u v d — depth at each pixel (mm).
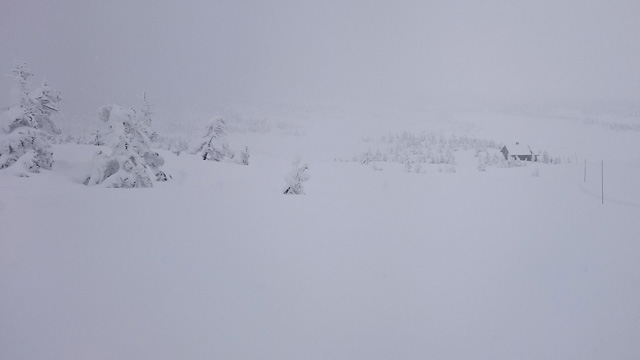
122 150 16766
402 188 28344
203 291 5766
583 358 4336
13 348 4004
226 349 4195
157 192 15633
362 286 6371
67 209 11359
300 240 9367
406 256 8477
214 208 13008
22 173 16156
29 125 17453
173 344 4246
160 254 7508
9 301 5078
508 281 7008
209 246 8273
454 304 5777
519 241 11000
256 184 22547
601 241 11445
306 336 4570
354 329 4812
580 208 19719
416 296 6035
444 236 11141
